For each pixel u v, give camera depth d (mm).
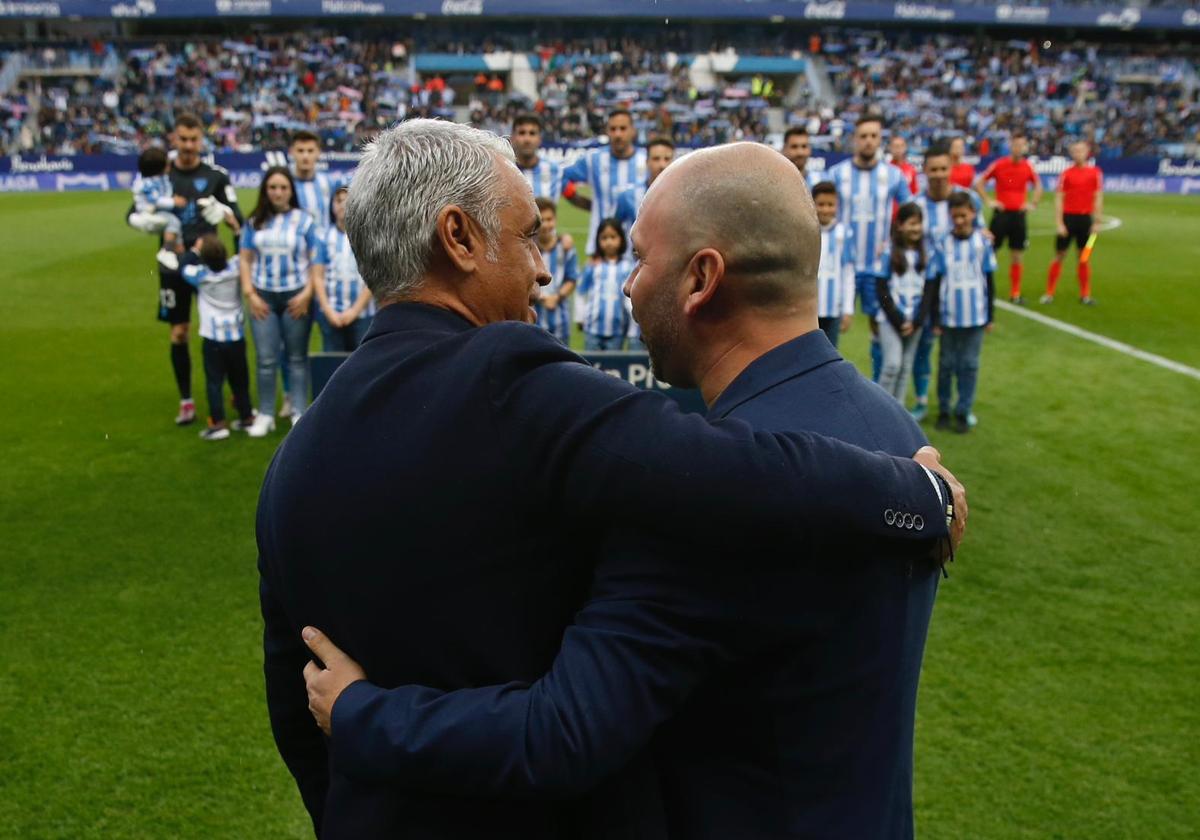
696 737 1279
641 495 1124
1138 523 5340
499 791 1125
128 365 8711
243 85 36656
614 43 39500
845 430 1278
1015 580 4625
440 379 1220
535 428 1175
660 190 1350
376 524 1204
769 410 1288
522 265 1358
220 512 5395
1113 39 43781
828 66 39938
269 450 6441
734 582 1153
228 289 6520
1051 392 8086
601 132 35188
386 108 36656
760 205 1281
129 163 28812
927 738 3375
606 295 6727
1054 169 31422
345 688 1235
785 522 1116
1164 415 7449
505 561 1199
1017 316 11195
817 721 1217
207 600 4375
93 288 12438
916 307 6586
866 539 1165
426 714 1158
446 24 40125
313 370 4098
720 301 1316
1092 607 4359
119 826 2910
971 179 13609
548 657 1241
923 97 38406
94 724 3426
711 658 1178
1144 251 16609
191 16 36125
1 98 33969
